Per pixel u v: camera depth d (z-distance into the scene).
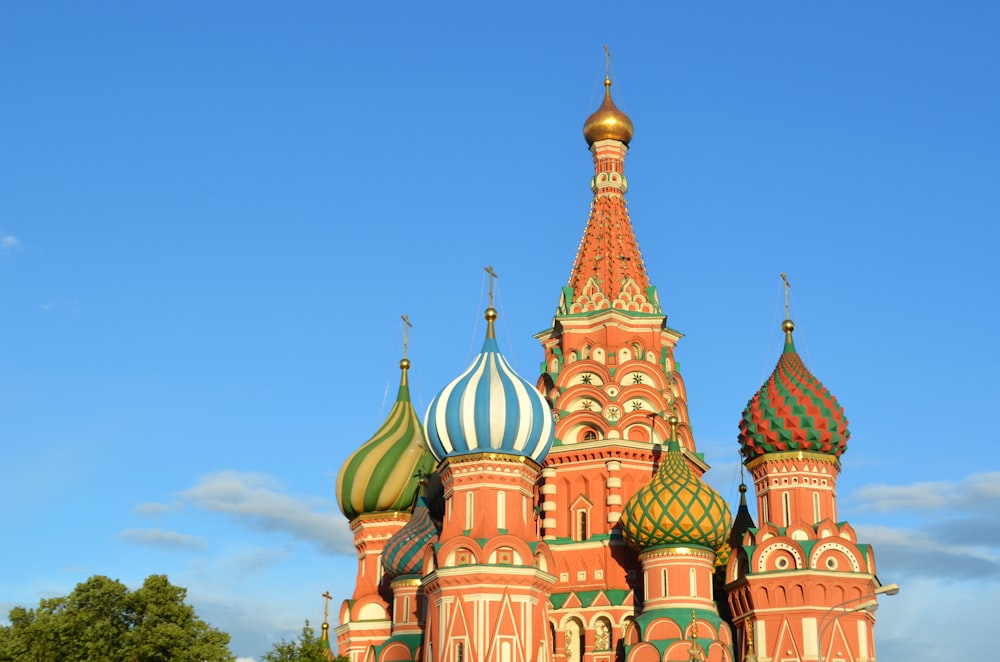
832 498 95.31
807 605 90.44
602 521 98.44
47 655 86.31
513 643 85.62
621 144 112.19
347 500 110.44
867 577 91.50
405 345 116.94
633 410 100.69
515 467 90.44
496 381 91.62
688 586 90.00
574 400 102.31
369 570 108.50
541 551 89.69
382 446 110.81
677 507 90.56
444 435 91.31
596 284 105.81
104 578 90.00
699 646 86.19
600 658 93.75
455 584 86.88
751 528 96.38
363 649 104.25
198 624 90.44
